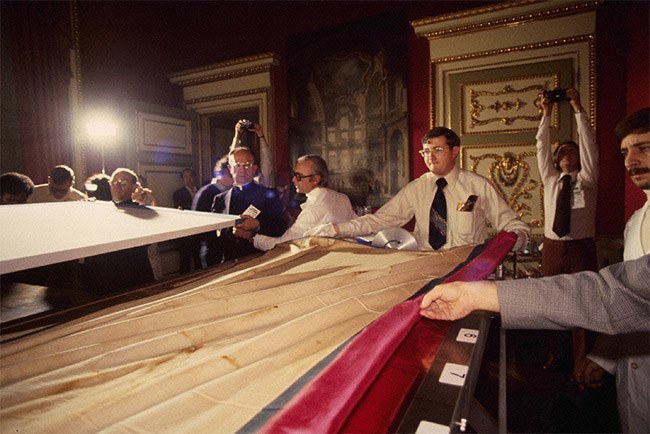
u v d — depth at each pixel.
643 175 1.06
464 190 2.23
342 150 5.02
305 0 5.20
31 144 4.36
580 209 2.98
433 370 0.66
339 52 4.97
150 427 0.53
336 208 2.30
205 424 0.54
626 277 0.65
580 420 1.83
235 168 2.75
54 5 4.60
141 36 5.73
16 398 0.62
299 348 0.75
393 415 0.56
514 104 4.07
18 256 0.84
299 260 1.48
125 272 2.40
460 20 4.17
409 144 4.54
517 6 3.92
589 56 3.76
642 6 3.31
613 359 1.27
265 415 0.54
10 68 4.35
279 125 5.45
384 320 0.78
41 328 0.93
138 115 5.32
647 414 1.09
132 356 0.75
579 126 2.96
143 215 1.33
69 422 0.56
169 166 5.68
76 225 1.12
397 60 4.59
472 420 0.74
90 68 5.10
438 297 0.77
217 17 5.84
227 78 5.71
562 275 0.72
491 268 1.26
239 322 0.89
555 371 2.41
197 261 5.39
